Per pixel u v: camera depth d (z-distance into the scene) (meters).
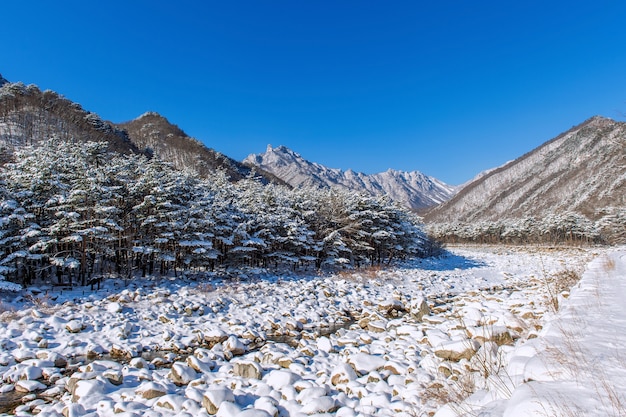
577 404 3.92
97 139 74.38
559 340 6.79
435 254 58.34
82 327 14.06
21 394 8.99
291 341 14.52
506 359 7.63
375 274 31.47
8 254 19.33
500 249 73.31
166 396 7.54
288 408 7.24
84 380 8.63
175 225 23.89
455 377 7.54
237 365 9.66
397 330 13.85
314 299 22.05
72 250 20.33
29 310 15.02
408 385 7.84
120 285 21.66
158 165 26.30
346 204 37.69
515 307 15.29
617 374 4.82
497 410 4.64
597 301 10.59
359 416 6.49
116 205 23.53
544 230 80.75
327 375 9.25
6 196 18.91
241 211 30.44
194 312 17.52
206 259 28.08
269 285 24.89
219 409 6.75
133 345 13.03
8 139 60.56
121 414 7.09
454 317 16.19
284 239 31.23
